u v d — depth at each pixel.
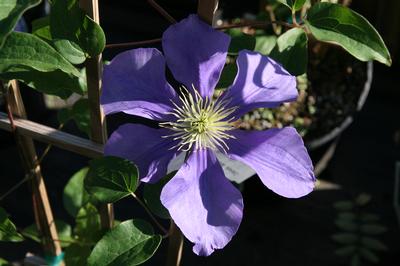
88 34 0.38
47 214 0.57
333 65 0.79
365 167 0.84
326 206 0.79
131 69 0.39
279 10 0.63
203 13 0.37
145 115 0.39
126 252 0.41
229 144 0.41
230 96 0.40
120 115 0.86
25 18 0.79
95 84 0.41
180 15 0.97
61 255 0.62
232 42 0.44
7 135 0.81
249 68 0.39
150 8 0.97
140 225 0.42
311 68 0.78
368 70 0.78
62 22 0.38
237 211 0.38
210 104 0.40
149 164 0.39
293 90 0.39
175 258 0.51
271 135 0.39
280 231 0.76
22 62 0.35
